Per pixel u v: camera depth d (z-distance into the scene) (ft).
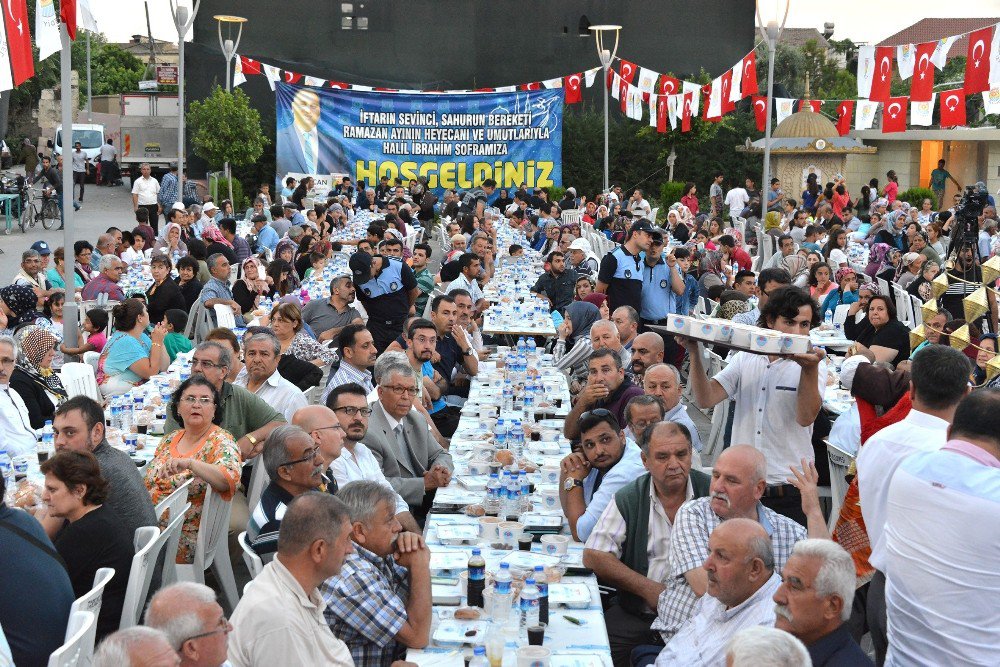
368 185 116.47
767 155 72.79
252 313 41.78
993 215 72.43
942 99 59.26
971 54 54.13
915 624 13.16
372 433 22.18
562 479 19.03
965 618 12.73
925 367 14.60
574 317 37.76
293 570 12.80
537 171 117.70
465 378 33.06
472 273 46.42
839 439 22.77
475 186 117.29
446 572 16.38
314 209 72.79
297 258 56.80
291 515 12.82
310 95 114.32
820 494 24.39
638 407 19.39
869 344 36.60
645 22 129.18
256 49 126.00
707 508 16.24
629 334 30.32
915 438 14.49
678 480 16.65
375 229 49.37
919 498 13.00
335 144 115.55
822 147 113.70
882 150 123.34
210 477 19.27
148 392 28.37
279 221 73.97
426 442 23.00
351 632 14.34
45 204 88.53
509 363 32.22
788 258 54.24
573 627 14.69
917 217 79.97
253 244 70.28
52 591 13.94
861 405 19.63
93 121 163.84
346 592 14.11
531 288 53.01
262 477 21.99
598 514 18.19
